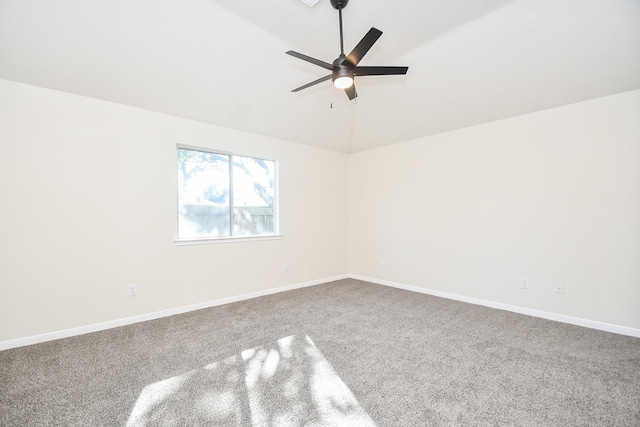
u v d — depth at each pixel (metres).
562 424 1.53
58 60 2.36
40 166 2.52
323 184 4.81
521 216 3.26
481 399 1.74
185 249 3.32
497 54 2.62
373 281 4.83
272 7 2.23
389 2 2.17
